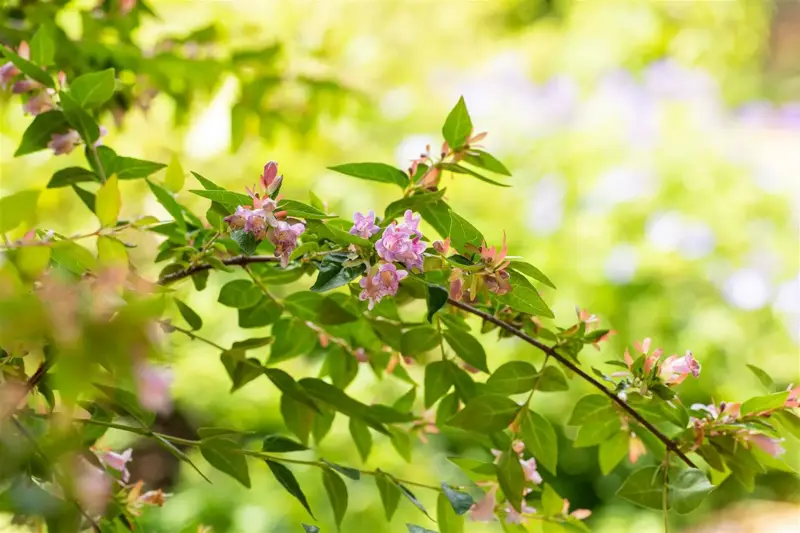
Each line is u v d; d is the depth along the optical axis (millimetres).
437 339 1444
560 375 1424
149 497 1446
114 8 1743
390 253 1322
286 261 1328
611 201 3430
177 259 1437
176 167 1484
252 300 1466
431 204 1389
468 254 1354
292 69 2021
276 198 1342
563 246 3283
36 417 1359
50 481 1321
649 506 1416
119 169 1437
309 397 1453
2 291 1209
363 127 3389
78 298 1207
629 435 1456
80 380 1195
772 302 3307
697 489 1398
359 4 3076
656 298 3229
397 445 1522
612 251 3256
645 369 1385
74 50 1683
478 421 1421
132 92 1783
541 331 1438
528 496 1565
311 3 2717
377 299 1327
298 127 1991
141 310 1199
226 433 1424
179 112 1855
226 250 1427
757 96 5344
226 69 1825
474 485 1477
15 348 1270
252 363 1448
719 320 3254
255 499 2914
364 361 1518
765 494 3508
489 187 3418
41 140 1445
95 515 1350
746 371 3244
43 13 1698
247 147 2834
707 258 3307
